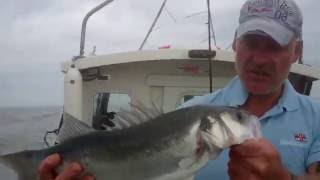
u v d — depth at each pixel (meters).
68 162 0.76
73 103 1.57
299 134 0.82
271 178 0.66
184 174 0.73
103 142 0.77
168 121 0.74
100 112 1.71
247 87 0.83
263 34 0.79
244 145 0.67
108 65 1.66
